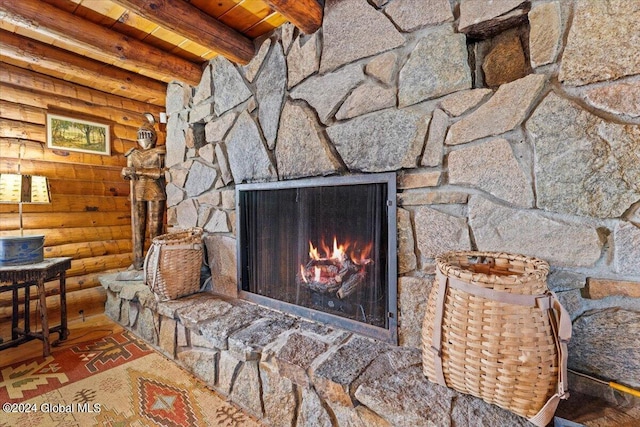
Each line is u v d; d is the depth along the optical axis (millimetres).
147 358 1951
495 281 896
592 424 887
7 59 2342
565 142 1006
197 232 2221
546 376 849
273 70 1797
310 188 1666
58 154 2689
